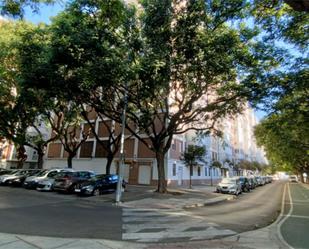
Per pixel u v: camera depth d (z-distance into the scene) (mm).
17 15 8727
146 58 14562
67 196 18672
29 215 10648
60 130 28922
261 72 16547
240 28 15562
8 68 21844
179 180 34594
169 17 14539
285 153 40062
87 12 13195
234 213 14211
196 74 16203
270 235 8984
